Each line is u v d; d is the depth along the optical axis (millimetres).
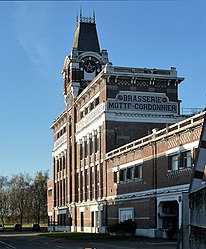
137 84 59781
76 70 74625
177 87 61062
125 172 52469
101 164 60812
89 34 77500
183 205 16609
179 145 39875
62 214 84500
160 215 43500
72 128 76562
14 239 53656
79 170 72562
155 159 44625
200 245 13648
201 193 13398
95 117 62656
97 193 63219
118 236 48188
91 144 66375
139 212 48094
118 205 54156
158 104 60000
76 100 73125
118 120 58719
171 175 41156
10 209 133500
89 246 35562
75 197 74688
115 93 59031
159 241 38719
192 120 37719
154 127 59406
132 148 49500
